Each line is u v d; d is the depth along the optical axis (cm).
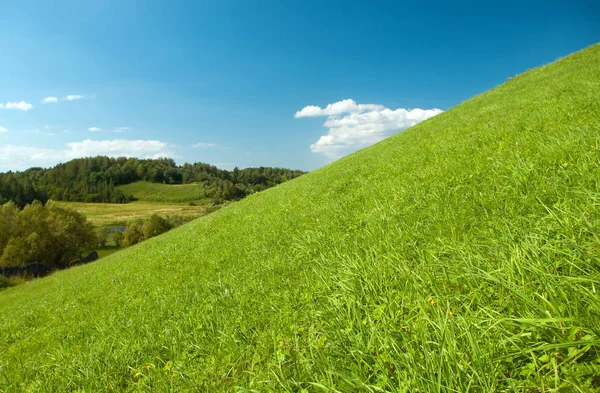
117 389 388
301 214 928
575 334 188
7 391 505
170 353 423
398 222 526
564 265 249
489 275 263
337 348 278
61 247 8725
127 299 795
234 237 1043
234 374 328
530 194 397
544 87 1330
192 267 860
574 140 484
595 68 1261
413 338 248
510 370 200
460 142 940
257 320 418
